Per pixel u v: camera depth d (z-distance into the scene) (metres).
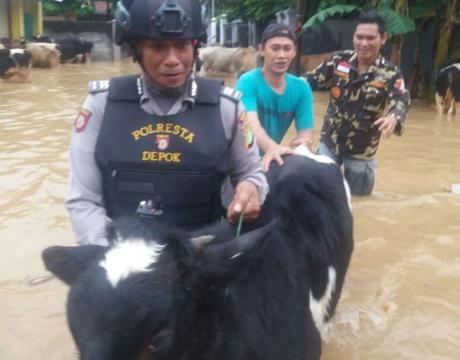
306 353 2.98
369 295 4.69
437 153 9.19
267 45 4.85
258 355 2.58
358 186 6.82
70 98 14.98
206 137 2.88
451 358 3.91
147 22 2.67
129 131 2.86
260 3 22.20
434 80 14.71
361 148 6.56
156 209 2.80
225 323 2.43
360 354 3.95
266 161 3.78
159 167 2.86
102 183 2.95
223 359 2.43
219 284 2.31
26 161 8.08
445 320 4.34
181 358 2.21
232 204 2.90
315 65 17.78
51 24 35.84
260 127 4.45
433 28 16.27
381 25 6.15
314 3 17.80
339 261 3.54
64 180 7.23
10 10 30.66
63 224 5.93
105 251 2.28
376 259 5.31
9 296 4.62
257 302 2.66
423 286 4.83
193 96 2.88
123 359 2.04
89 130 2.90
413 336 4.15
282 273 2.89
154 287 2.12
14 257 5.23
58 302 4.55
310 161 3.78
